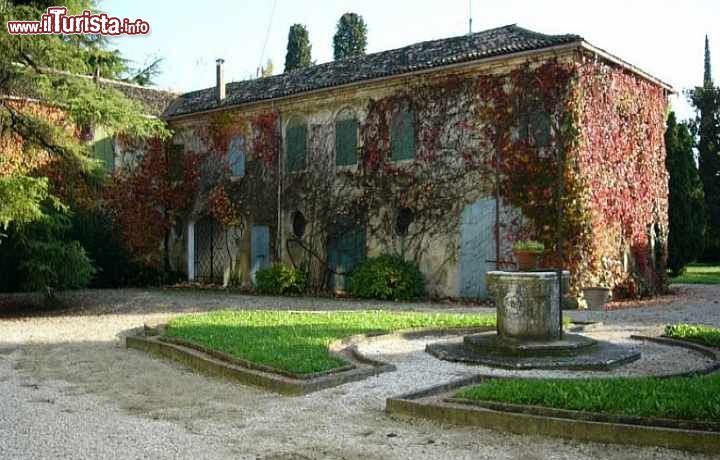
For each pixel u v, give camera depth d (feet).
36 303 58.54
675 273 83.05
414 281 57.82
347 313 43.04
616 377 22.80
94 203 73.00
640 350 29.63
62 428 18.61
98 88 52.21
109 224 75.77
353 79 62.18
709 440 15.24
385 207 61.31
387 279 58.13
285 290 65.51
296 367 24.13
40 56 49.32
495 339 28.12
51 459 15.96
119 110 51.26
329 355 26.71
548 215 51.83
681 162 81.76
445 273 57.41
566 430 16.71
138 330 39.60
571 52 51.37
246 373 24.21
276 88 71.31
